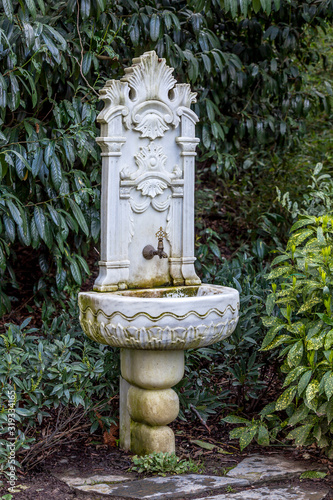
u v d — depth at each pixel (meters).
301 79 5.58
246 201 6.32
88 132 3.84
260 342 3.74
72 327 3.58
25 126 3.74
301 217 4.19
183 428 3.64
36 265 5.47
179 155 3.42
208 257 5.27
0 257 3.69
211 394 3.81
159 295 3.32
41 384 3.21
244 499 2.78
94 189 4.18
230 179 6.68
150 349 2.93
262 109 5.53
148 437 3.17
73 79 4.28
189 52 4.38
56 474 3.02
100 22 4.22
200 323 2.92
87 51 4.26
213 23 4.93
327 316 3.07
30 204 3.88
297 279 3.41
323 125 7.14
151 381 3.09
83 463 3.16
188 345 2.95
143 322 2.85
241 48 5.26
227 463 3.19
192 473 3.05
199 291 3.46
